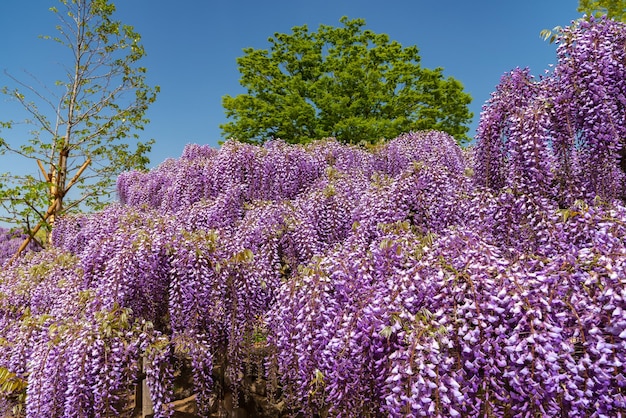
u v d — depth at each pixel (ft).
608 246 10.05
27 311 20.22
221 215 22.03
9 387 16.98
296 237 18.86
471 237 11.64
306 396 12.77
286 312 13.28
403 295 10.79
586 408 8.57
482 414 9.14
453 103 77.77
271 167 24.67
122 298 15.43
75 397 13.09
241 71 84.38
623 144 16.17
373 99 77.00
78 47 53.62
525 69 19.03
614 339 8.70
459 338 9.37
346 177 23.48
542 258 11.36
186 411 16.53
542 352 8.61
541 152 15.61
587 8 60.18
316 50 87.10
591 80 15.81
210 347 15.96
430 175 17.25
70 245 31.37
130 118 56.24
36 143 51.70
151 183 36.14
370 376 10.73
